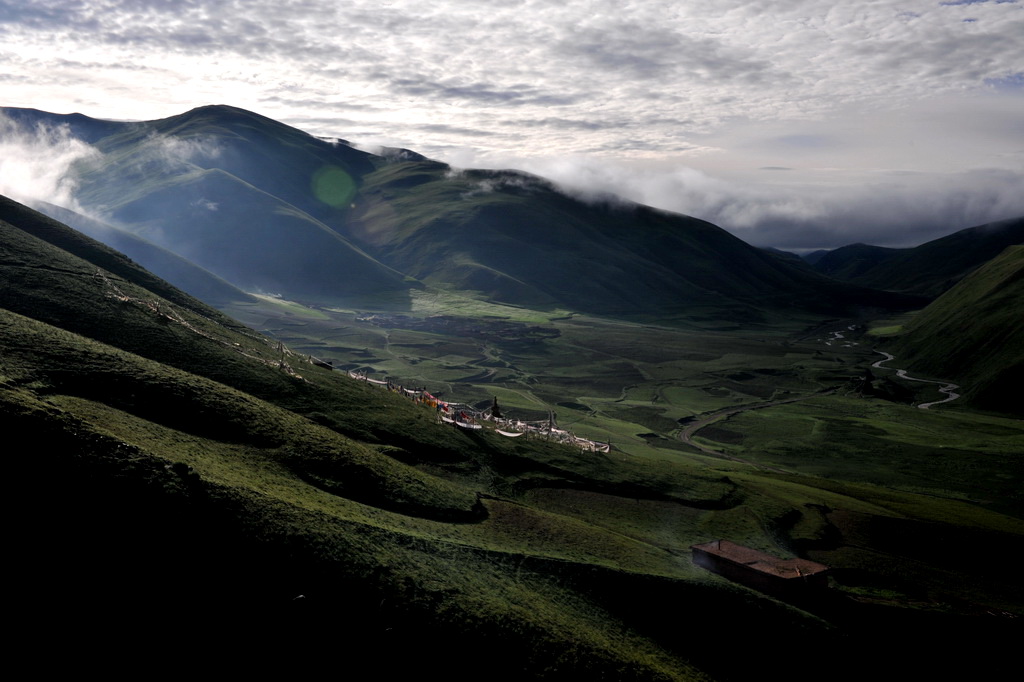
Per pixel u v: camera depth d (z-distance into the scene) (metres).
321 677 43.75
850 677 63.50
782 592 70.19
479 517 72.19
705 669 58.97
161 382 69.69
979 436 183.12
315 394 92.38
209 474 54.09
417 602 50.47
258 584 46.59
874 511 103.00
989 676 68.06
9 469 45.56
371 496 67.31
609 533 77.69
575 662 50.97
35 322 73.81
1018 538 98.44
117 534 45.31
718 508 94.25
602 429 171.25
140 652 40.72
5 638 38.34
